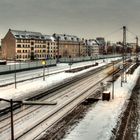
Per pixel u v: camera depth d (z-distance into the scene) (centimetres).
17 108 3769
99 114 3534
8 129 2862
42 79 7088
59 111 3675
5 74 7888
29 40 15338
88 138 2616
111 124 3094
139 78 7725
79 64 13188
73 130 2856
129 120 3278
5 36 14988
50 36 17538
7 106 3816
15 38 14638
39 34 16638
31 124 3055
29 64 9412
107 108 3878
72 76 8019
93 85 6225
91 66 12050
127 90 5556
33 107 3844
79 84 6347
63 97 4700
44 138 2605
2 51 15212
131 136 2697
